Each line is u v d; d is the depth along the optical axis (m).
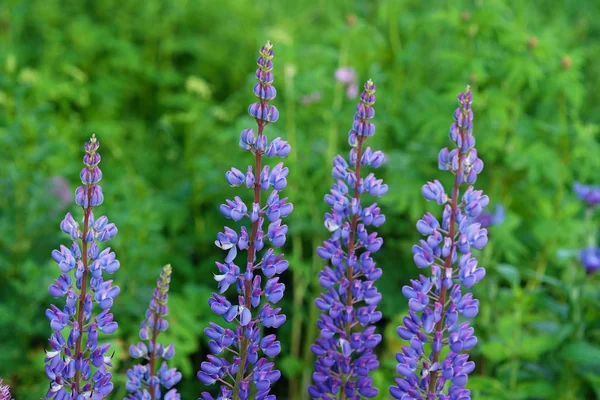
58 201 1.77
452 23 1.96
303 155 1.95
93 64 2.58
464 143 1.16
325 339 1.23
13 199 1.75
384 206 1.93
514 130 1.90
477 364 1.64
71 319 1.18
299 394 1.81
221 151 2.06
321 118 2.13
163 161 2.33
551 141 1.94
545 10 3.06
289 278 1.95
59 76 2.46
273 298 1.18
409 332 1.18
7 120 1.93
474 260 1.18
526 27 2.23
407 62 2.19
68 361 1.17
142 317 1.63
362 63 2.23
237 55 2.68
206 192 1.97
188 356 1.74
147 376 1.18
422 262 1.17
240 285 1.19
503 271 1.59
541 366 1.62
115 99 2.48
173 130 2.39
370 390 1.23
